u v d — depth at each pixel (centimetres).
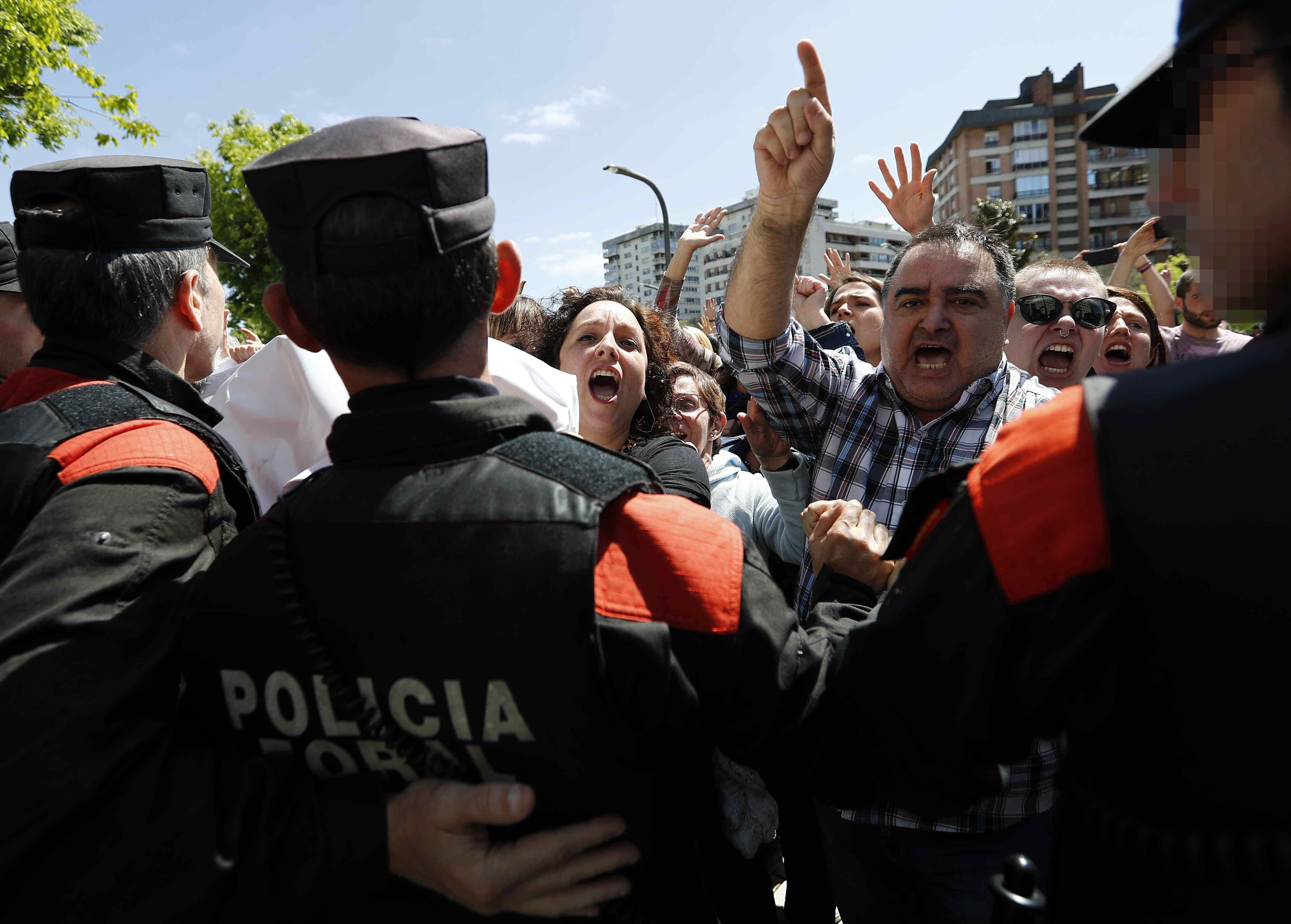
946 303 168
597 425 224
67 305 109
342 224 76
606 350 218
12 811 66
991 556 66
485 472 78
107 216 110
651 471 83
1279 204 57
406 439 80
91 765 68
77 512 84
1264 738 52
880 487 182
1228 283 62
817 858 147
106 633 76
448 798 70
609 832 74
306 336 91
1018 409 177
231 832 70
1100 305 258
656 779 81
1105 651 60
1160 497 55
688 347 358
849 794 90
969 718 71
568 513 74
